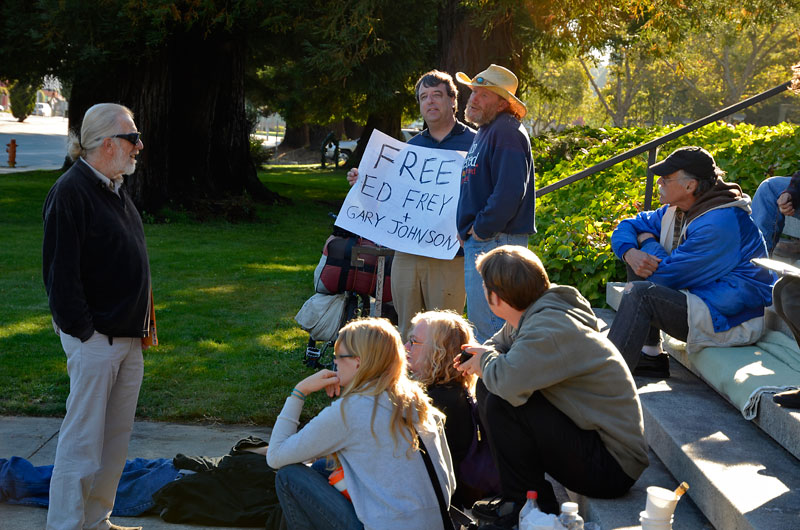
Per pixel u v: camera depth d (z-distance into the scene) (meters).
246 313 9.17
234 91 20.27
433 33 18.41
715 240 4.38
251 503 4.23
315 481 3.27
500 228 4.59
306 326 6.64
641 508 3.52
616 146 12.62
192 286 10.66
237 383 6.54
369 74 19.67
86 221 3.64
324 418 3.14
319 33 14.61
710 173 4.49
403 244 5.52
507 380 3.34
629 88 63.56
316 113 30.34
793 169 8.69
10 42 16.92
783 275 3.33
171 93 17.67
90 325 3.66
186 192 18.47
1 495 4.32
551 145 13.34
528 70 16.67
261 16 16.88
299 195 24.55
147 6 14.41
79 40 15.74
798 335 3.40
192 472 4.57
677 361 5.16
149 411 5.87
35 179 25.16
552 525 3.11
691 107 65.12
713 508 3.24
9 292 9.82
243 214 18.30
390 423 3.10
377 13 14.83
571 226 7.66
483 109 4.68
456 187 5.49
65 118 120.00
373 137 5.68
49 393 6.17
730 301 4.33
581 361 3.37
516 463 3.56
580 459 3.46
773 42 59.88
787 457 3.54
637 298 4.42
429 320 4.04
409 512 3.07
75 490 3.70
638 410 3.53
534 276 3.50
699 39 55.22
